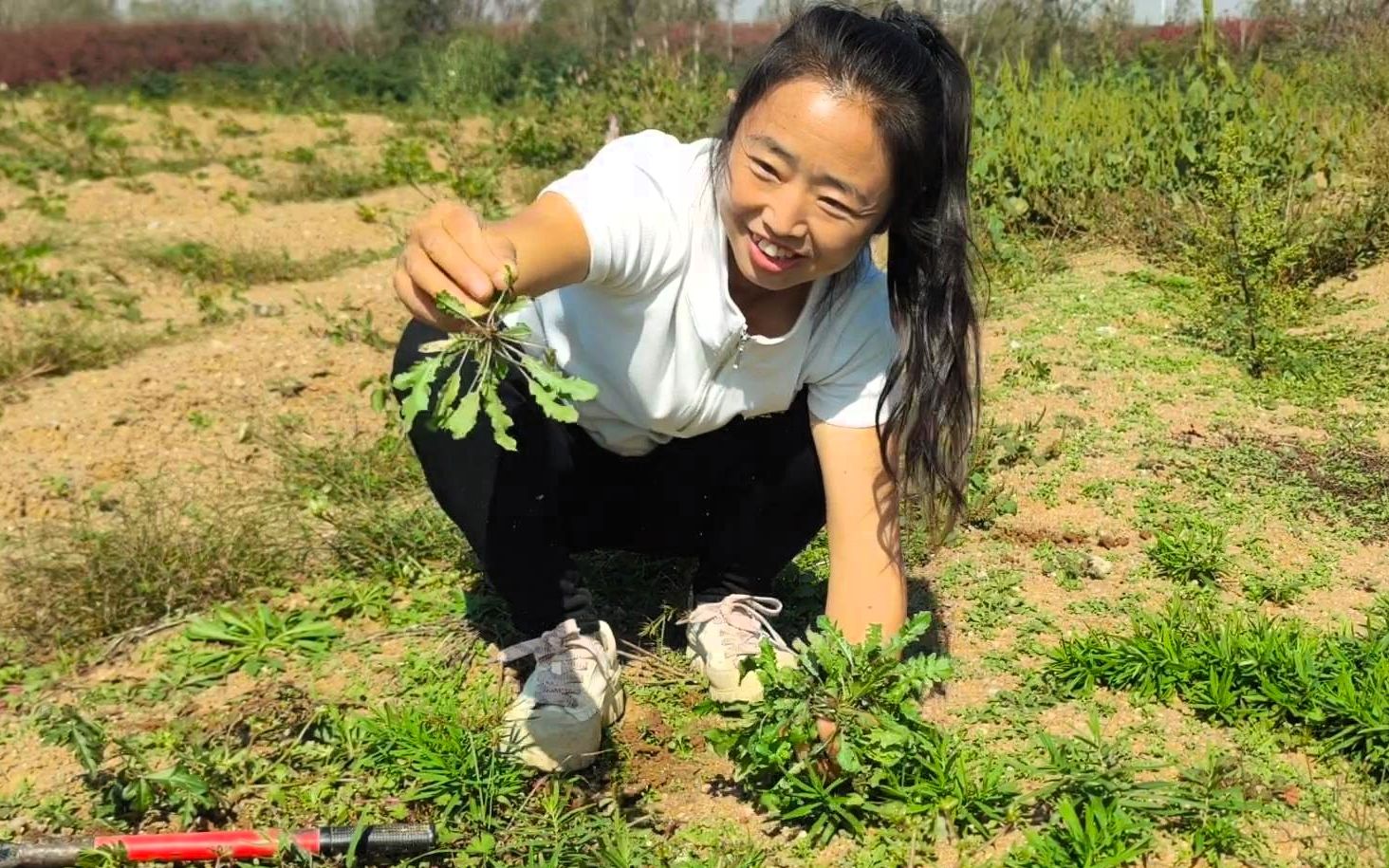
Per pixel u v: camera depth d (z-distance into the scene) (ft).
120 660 5.13
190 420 7.66
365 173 17.67
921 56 3.52
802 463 4.37
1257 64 12.98
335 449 7.00
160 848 3.80
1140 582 5.62
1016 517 6.26
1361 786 4.20
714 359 3.97
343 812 4.07
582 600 4.42
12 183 16.26
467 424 3.03
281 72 34.06
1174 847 3.89
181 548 5.71
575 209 3.56
